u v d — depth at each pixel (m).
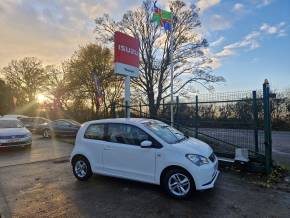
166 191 5.70
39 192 6.18
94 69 35.84
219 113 8.74
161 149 5.79
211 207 5.14
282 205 5.23
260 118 7.86
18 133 12.30
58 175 7.65
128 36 12.07
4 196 5.95
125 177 6.27
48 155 11.02
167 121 10.30
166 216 4.79
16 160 10.01
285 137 17.80
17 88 50.84
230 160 7.89
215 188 6.22
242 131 8.20
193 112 9.45
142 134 6.16
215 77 30.03
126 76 11.94
